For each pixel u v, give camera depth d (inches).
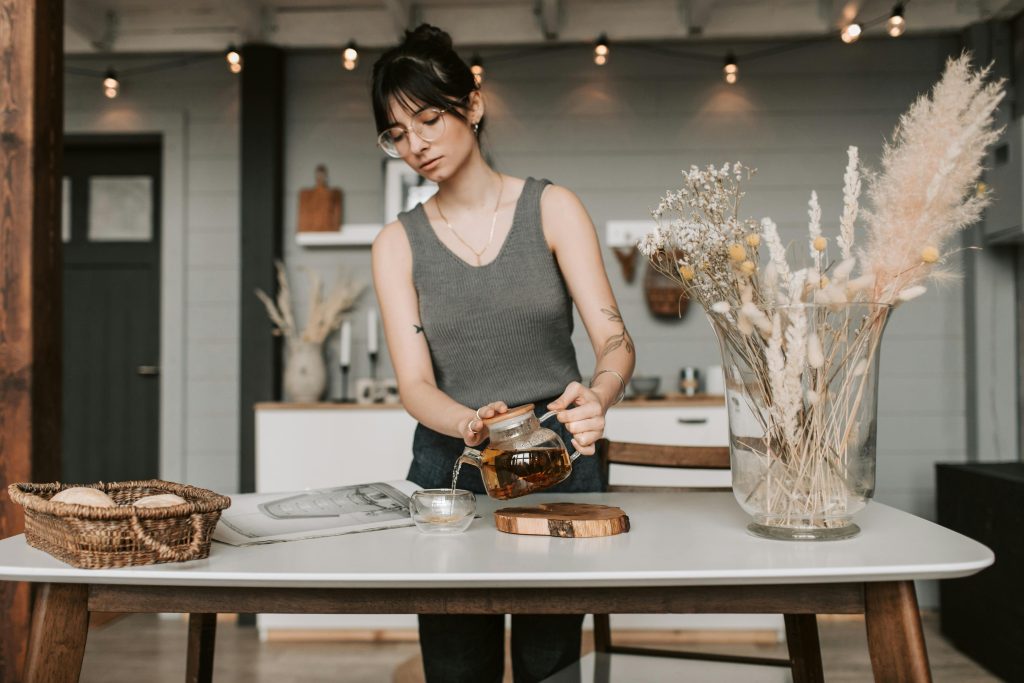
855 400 39.4
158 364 165.2
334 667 120.8
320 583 33.6
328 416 135.3
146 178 166.9
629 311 156.3
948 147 37.2
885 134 156.2
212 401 159.6
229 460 159.0
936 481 130.3
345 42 155.2
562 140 158.7
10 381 83.0
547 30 149.5
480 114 58.2
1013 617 107.7
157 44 157.1
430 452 59.4
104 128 161.8
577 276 57.1
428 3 153.8
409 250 59.4
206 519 36.3
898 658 34.1
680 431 133.1
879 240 39.4
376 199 159.8
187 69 162.1
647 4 152.6
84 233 166.6
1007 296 148.5
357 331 158.9
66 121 161.9
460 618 52.2
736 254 38.8
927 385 154.8
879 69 157.0
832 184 156.4
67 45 156.0
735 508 50.3
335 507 47.2
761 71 157.8
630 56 158.7
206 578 33.8
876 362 40.1
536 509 45.6
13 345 83.0
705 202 41.7
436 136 53.3
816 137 156.9
